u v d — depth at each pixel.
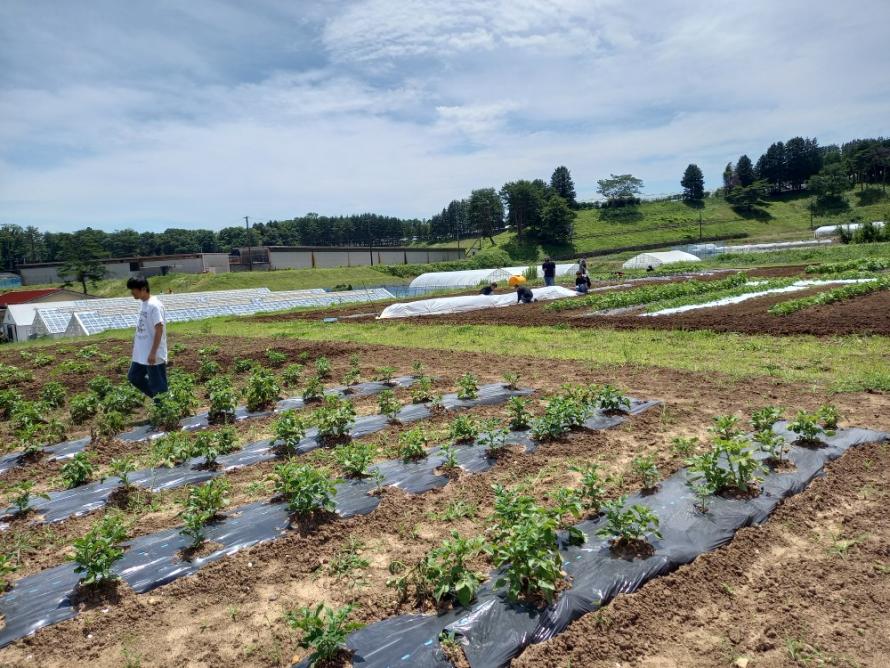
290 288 69.00
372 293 42.16
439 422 8.26
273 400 10.07
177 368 13.09
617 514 4.57
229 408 9.23
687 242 106.56
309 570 4.65
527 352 13.31
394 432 7.96
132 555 4.88
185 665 3.64
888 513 5.09
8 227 124.19
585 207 148.75
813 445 6.45
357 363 12.27
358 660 3.51
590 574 4.22
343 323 22.55
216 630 3.97
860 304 18.08
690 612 3.94
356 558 4.76
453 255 103.75
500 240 116.62
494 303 26.81
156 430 8.78
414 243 159.88
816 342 12.38
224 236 152.12
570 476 6.17
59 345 20.47
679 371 10.40
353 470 6.37
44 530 5.59
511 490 5.79
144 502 6.14
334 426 7.85
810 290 23.42
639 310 20.61
